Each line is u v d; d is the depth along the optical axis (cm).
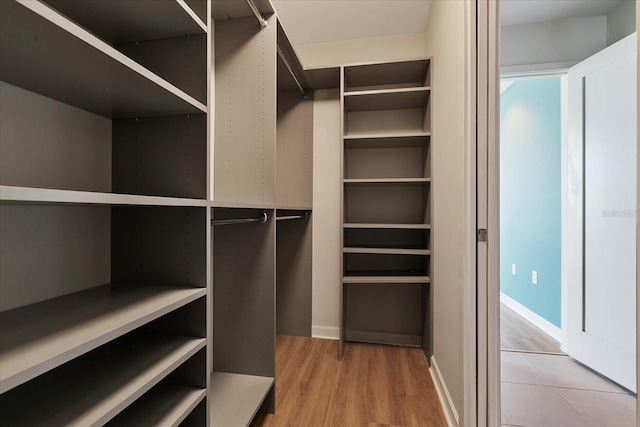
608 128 186
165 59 108
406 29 230
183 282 107
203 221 105
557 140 256
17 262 85
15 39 61
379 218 241
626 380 177
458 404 137
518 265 318
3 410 68
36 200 50
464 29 132
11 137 83
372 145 234
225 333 163
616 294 183
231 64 160
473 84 129
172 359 91
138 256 111
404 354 219
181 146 108
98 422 64
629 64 172
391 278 208
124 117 111
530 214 296
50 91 87
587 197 201
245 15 157
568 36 218
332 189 246
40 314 79
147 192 110
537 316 280
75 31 59
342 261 209
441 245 176
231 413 131
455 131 147
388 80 232
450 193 157
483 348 128
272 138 156
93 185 106
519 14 212
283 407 158
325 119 247
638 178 62
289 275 251
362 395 168
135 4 86
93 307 85
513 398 171
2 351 58
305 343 236
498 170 128
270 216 156
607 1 199
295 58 195
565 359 216
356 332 243
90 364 88
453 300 149
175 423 87
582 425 150
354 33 234
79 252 102
